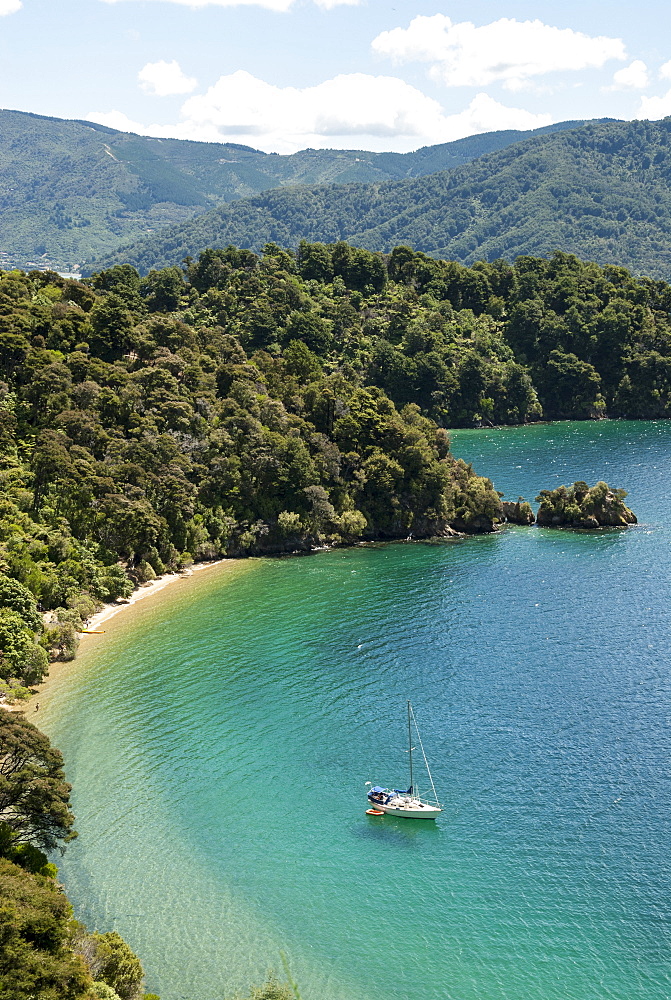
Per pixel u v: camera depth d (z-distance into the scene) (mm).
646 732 119250
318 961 81500
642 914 86562
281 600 172250
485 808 103938
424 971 80312
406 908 88125
